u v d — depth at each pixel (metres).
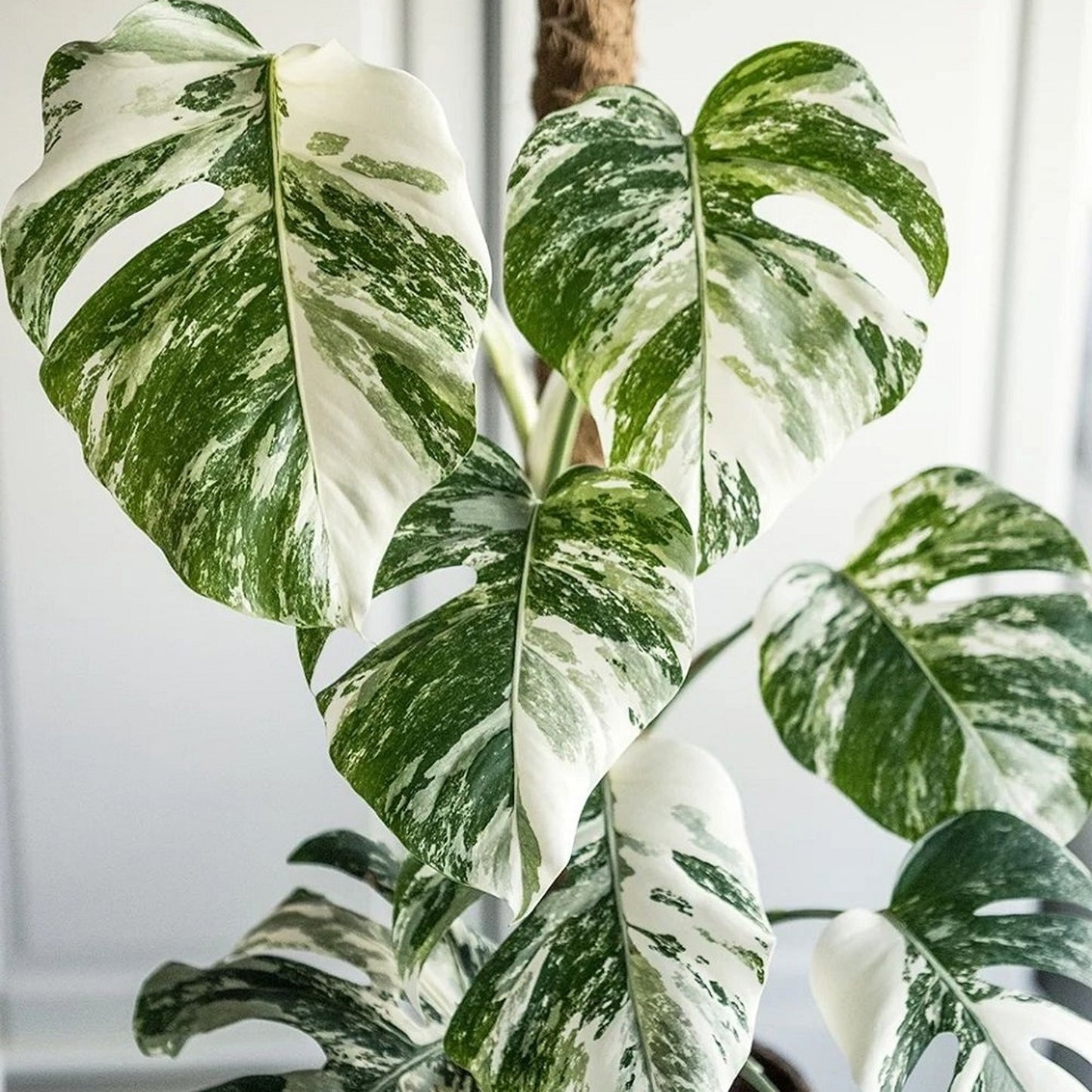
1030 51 1.00
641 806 0.65
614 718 0.53
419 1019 0.72
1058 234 1.04
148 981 0.73
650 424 0.56
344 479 0.47
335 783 1.11
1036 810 0.73
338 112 0.49
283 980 0.73
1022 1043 0.62
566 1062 0.56
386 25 0.99
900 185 0.58
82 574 1.05
